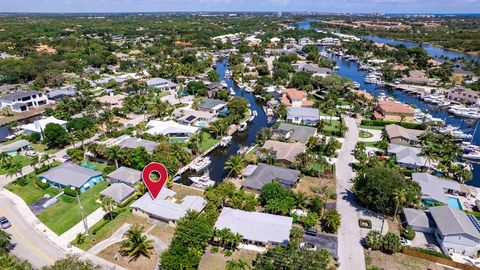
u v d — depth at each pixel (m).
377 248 68.25
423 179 90.94
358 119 149.50
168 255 59.41
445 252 68.25
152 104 150.75
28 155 110.19
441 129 136.38
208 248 68.06
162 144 104.81
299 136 122.75
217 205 78.75
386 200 76.31
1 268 53.41
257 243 68.88
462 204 85.12
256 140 122.88
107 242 69.75
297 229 68.19
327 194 87.50
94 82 198.38
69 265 51.38
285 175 92.88
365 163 99.56
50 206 82.25
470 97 175.88
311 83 199.25
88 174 92.19
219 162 111.00
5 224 73.81
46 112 147.25
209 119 143.25
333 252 66.56
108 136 125.50
